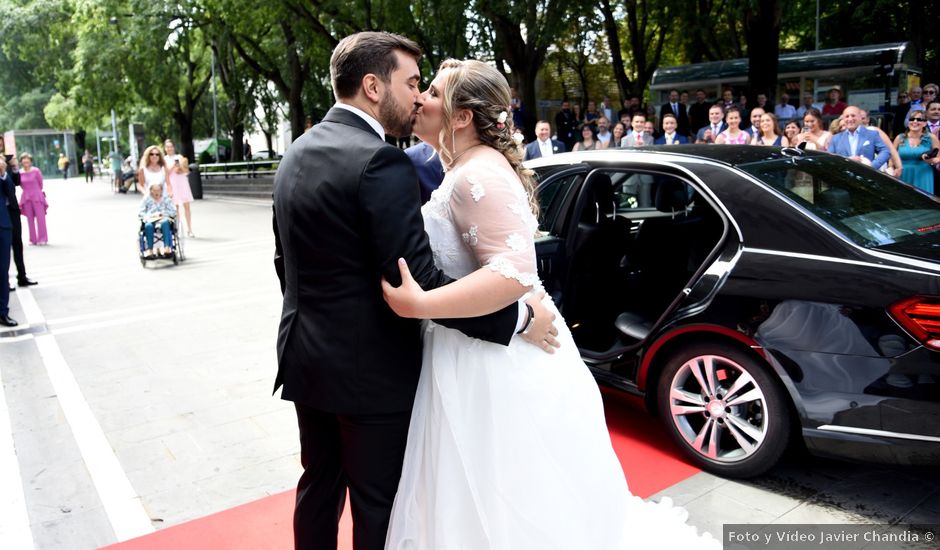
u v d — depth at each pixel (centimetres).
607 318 416
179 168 1320
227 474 372
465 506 216
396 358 212
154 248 1018
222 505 340
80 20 2650
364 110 213
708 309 337
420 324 231
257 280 894
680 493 334
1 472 381
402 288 195
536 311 220
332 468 239
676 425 361
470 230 209
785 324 312
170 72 2716
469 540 216
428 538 220
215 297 803
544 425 221
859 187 368
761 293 322
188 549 303
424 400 222
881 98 1548
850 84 1591
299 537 244
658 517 280
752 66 1319
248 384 507
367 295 206
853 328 296
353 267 204
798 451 354
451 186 214
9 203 896
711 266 344
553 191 435
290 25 2042
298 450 399
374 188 196
